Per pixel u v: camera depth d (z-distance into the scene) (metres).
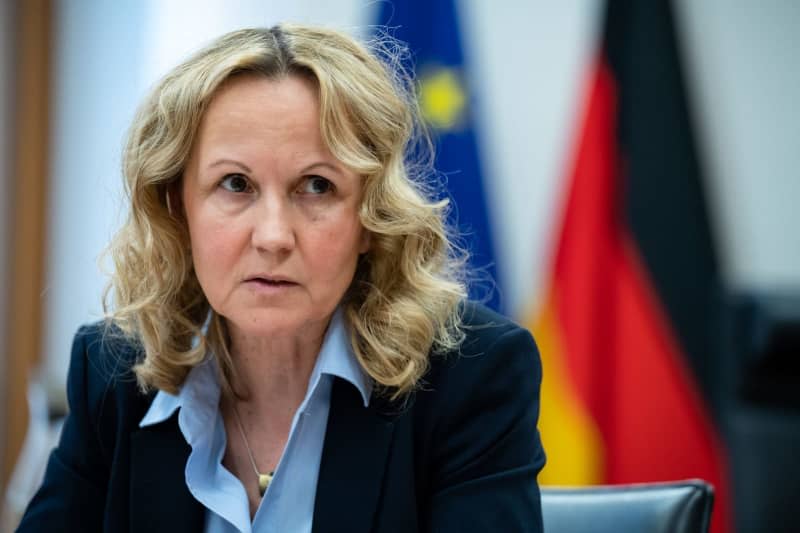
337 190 3.71
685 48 10.24
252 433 4.30
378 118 3.74
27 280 11.40
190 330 4.20
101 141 11.33
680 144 9.60
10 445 11.39
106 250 4.22
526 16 10.82
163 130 3.76
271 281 3.67
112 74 11.29
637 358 9.52
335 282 3.76
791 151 10.42
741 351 8.18
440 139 10.09
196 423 4.12
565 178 10.17
